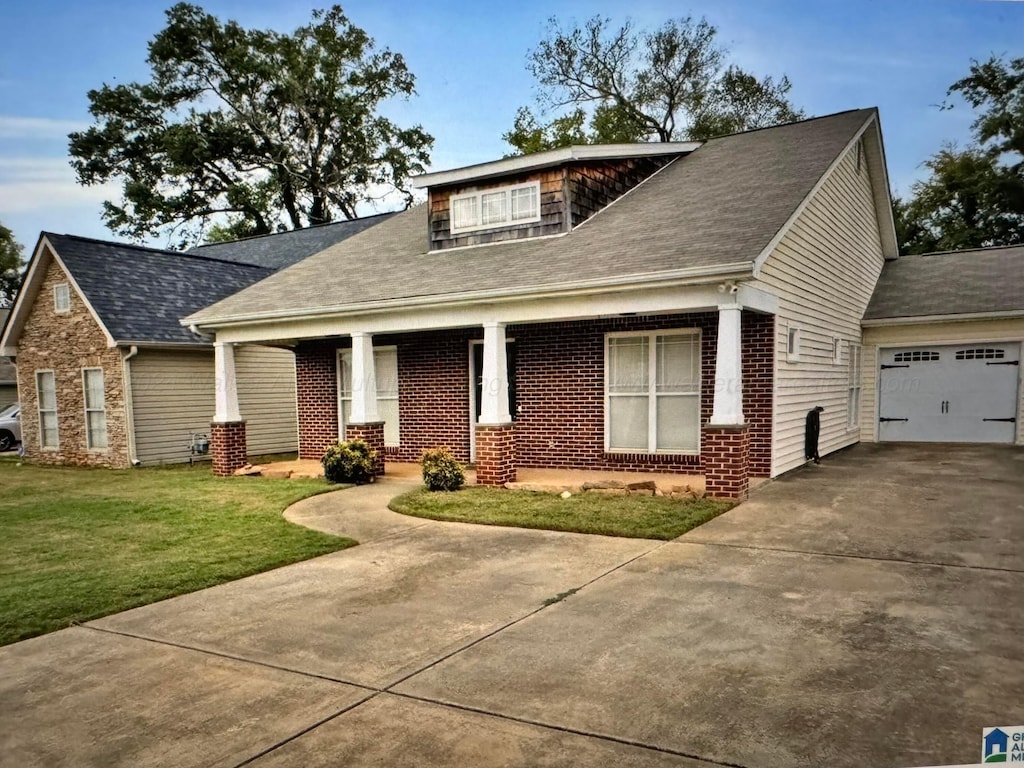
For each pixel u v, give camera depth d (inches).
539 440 468.1
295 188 1438.2
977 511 302.0
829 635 169.0
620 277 334.6
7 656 173.8
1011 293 542.9
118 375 590.6
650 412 428.5
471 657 163.6
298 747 125.3
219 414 508.1
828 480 386.0
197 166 1344.7
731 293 322.7
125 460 593.6
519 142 1336.1
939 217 1171.3
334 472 441.7
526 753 120.6
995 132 1115.3
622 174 524.4
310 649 172.4
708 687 143.3
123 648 177.2
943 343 556.1
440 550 267.7
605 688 144.6
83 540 301.1
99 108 1323.8
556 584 218.7
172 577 239.6
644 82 1264.8
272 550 273.9
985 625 172.9
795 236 406.6
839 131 510.3
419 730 130.1
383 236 618.2
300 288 508.7
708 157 552.7
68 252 614.5
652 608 192.9
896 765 113.0
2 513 372.5
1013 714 128.6
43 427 668.7
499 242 495.8
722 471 334.0
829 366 491.5
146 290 636.7
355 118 1413.6
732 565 232.4
